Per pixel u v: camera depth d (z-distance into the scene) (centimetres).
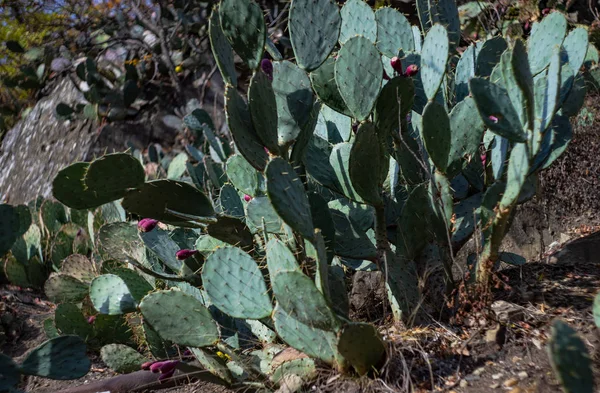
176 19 822
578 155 386
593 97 399
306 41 268
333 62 285
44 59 884
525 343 248
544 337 249
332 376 250
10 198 802
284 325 250
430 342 254
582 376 190
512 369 238
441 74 262
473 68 329
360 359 239
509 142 285
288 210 225
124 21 848
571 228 375
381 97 271
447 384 236
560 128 274
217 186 496
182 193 270
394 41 337
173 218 277
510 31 523
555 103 233
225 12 247
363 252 283
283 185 226
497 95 244
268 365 274
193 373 257
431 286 281
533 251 367
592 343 241
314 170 282
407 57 321
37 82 886
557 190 384
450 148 279
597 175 384
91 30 895
